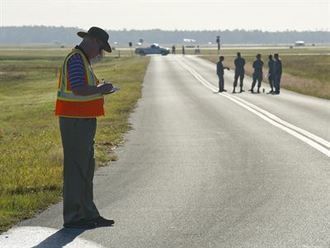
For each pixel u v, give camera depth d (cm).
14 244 1027
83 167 1134
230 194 1411
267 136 2486
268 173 1673
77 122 1122
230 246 1010
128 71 9825
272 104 4109
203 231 1102
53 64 14475
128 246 1016
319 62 13038
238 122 3036
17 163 1819
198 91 5588
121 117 3306
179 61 13938
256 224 1146
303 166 1781
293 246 1009
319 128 2753
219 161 1894
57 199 1364
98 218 1155
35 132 2714
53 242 1039
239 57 5469
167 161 1908
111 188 1497
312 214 1219
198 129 2766
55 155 1852
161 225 1145
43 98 5494
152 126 2898
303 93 5312
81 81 1099
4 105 4922
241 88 5522
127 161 1916
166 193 1430
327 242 1030
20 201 1308
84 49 1120
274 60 5294
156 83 6856
